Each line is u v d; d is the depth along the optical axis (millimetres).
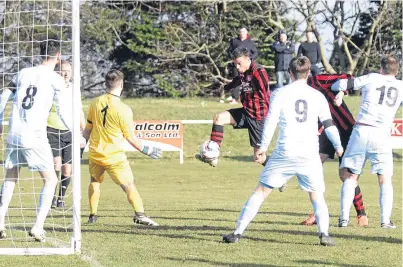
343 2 80625
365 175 43750
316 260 17672
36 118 19891
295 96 19266
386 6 78125
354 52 84625
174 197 33094
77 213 18500
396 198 33281
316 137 19422
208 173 44500
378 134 22516
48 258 17875
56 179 20344
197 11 80500
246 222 19891
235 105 64688
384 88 22422
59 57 20328
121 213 26844
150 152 22359
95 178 23781
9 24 38719
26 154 19953
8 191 20391
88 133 23078
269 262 17391
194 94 82438
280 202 30688
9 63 22719
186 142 54625
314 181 19391
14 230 22234
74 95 18484
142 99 74250
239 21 80000
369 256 18219
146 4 81375
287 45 58406
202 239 20531
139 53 82188
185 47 80938
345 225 23016
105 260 17609
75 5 18406
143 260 17594
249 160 51531
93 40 81312
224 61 80625
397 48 81188
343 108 23938
